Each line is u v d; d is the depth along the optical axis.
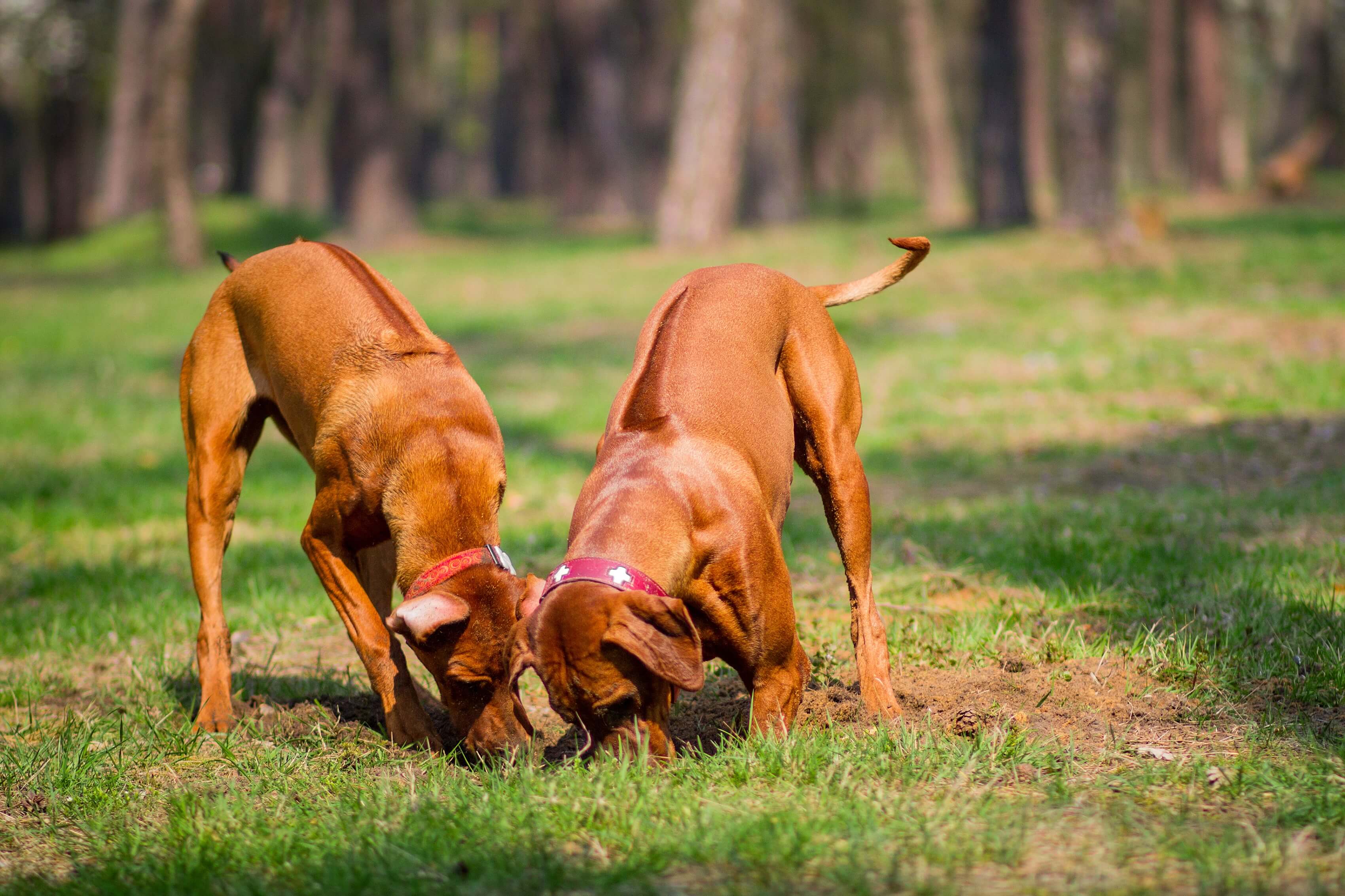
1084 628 7.88
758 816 5.09
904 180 93.94
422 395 6.52
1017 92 39.94
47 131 57.69
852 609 6.86
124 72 61.94
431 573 6.02
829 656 7.74
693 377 6.17
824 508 6.93
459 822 5.22
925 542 10.40
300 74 71.25
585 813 5.20
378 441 6.45
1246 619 7.64
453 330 25.97
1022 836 4.82
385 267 40.34
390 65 49.56
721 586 5.64
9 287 40.69
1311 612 7.70
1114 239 26.94
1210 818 5.05
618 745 5.23
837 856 4.76
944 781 5.54
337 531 6.73
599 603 5.09
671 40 62.88
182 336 26.89
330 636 9.19
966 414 16.00
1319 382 15.57
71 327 29.17
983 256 30.20
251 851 5.17
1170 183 68.31
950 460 13.78
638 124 68.56
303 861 5.04
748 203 51.88
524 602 5.39
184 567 11.17
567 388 19.25
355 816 5.40
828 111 60.47
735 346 6.40
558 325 25.89
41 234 62.44
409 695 6.75
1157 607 8.20
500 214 78.62
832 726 6.32
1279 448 13.05
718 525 5.62
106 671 8.54
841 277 28.08
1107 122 33.78
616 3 62.00
